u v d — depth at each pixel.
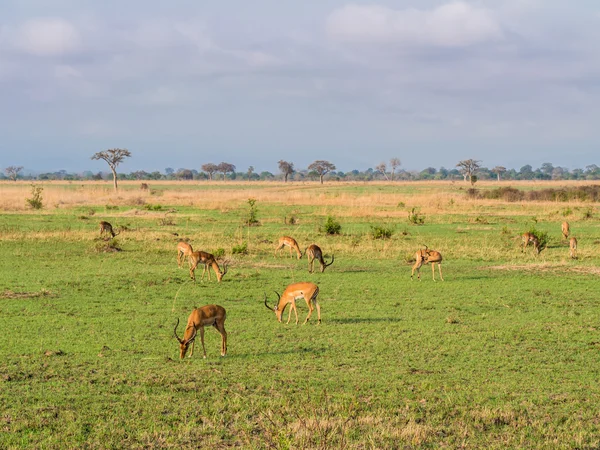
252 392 16.77
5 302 27.77
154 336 22.34
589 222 68.81
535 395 16.77
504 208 87.69
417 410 15.66
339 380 17.75
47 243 47.50
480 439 14.05
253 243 49.19
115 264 39.06
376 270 38.25
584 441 13.98
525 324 24.62
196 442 13.70
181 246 38.12
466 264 40.78
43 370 18.41
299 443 13.13
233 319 25.17
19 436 13.83
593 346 21.58
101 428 14.27
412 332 23.16
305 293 24.36
